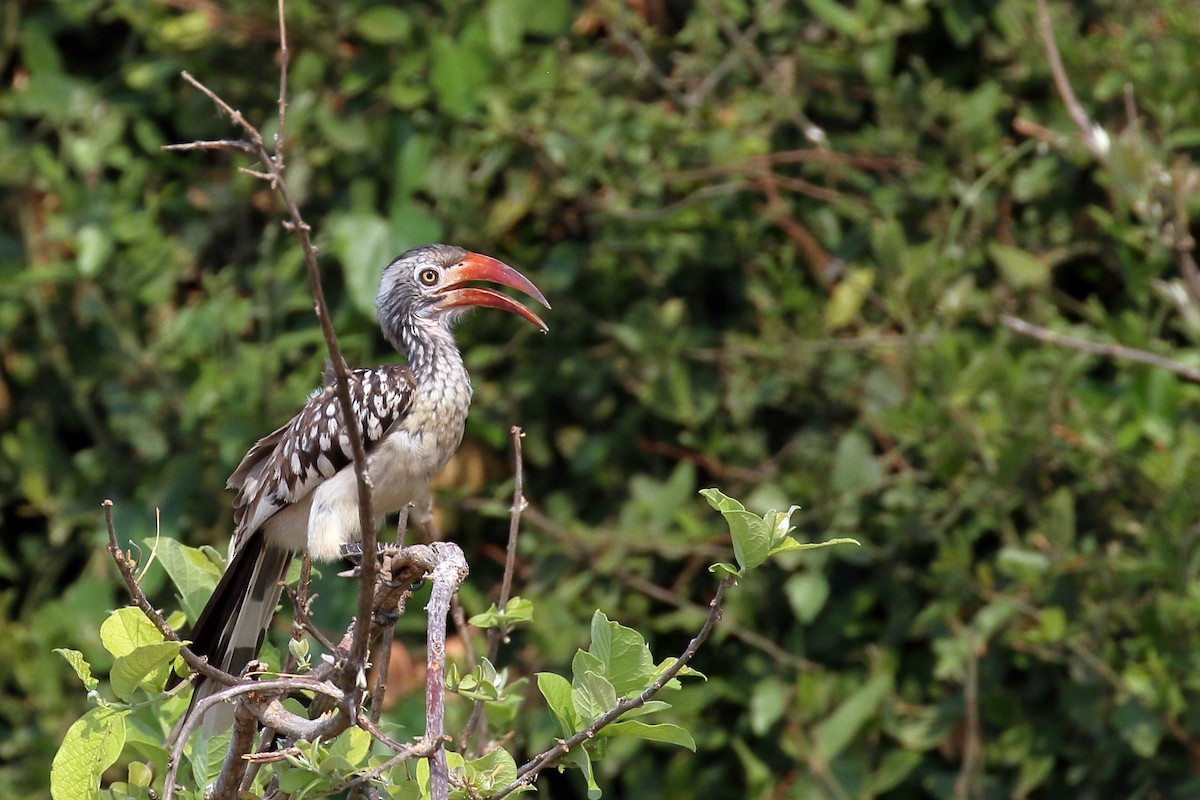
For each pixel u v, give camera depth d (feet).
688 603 34.12
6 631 36.09
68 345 37.14
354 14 35.17
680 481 34.37
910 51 38.04
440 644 17.44
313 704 19.71
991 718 33.88
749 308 36.19
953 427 33.01
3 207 37.73
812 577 33.27
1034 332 32.01
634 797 35.09
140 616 18.88
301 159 35.55
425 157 34.60
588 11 36.40
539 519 33.99
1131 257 34.50
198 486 35.47
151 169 37.32
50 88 36.94
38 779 35.42
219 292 35.40
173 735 20.51
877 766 34.73
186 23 35.01
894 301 33.68
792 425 36.40
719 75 35.45
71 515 36.60
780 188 36.11
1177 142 34.50
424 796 18.06
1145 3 36.32
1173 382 32.76
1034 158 36.29
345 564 33.12
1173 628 32.12
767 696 33.53
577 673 18.81
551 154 34.09
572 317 35.32
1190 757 33.35
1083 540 33.30
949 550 33.04
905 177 35.83
